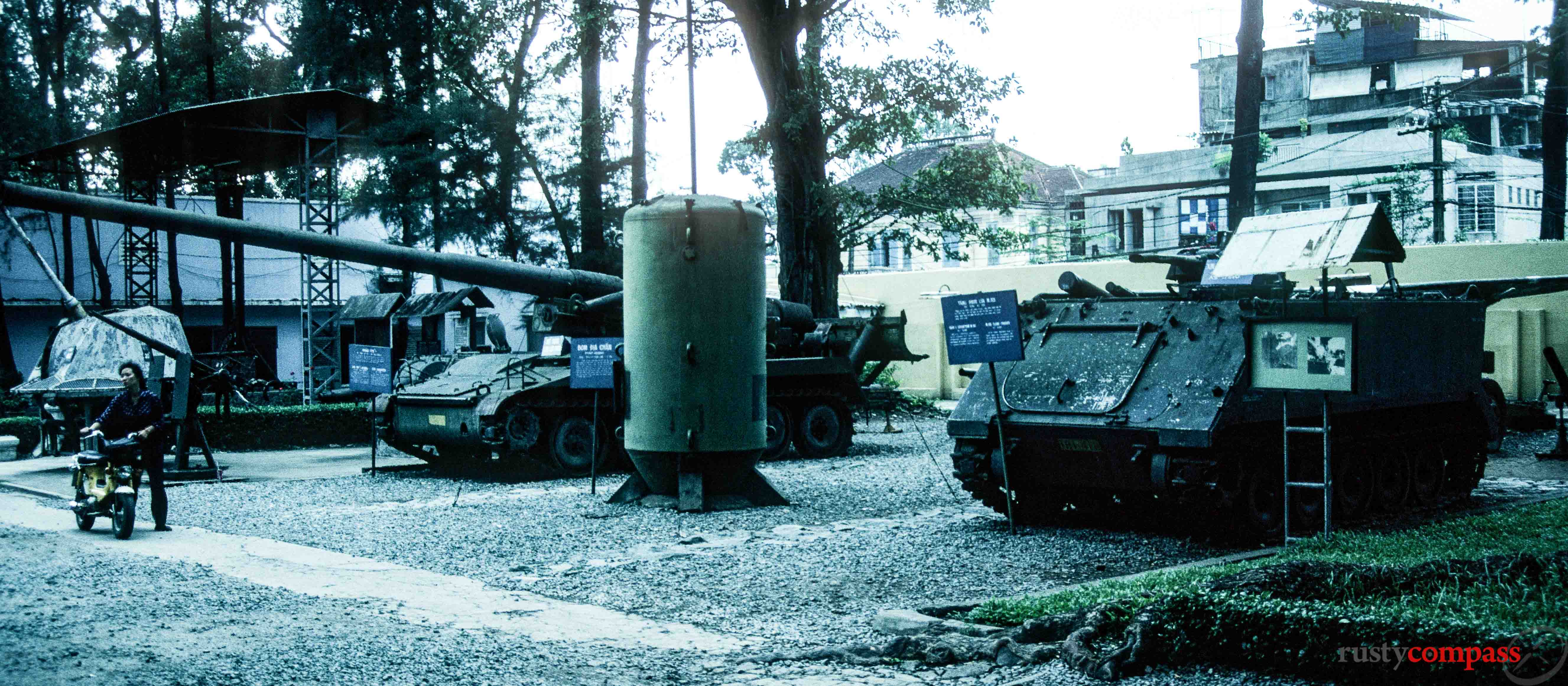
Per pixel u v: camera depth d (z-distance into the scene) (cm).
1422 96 4666
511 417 1722
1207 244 3450
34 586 888
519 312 3709
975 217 4828
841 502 1431
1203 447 1069
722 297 1361
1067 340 1255
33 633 737
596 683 640
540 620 798
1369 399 1229
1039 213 4919
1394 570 727
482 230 3098
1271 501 1170
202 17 3819
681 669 672
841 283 3897
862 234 3747
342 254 1744
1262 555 1020
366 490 1598
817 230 2700
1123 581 857
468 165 3078
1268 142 4403
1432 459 1395
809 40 2727
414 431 1877
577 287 1970
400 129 3006
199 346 3959
